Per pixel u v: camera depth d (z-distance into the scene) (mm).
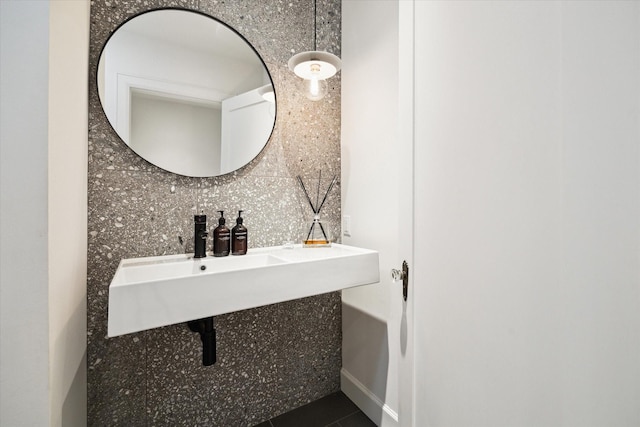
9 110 619
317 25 1679
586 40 580
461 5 846
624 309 527
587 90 577
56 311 701
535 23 666
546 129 645
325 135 1717
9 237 617
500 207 741
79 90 936
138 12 1225
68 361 823
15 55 626
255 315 1496
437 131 935
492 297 761
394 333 1404
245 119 1454
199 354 1342
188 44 1322
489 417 768
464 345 841
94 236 1141
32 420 626
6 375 613
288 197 1591
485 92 779
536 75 664
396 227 1391
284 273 1079
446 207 902
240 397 1451
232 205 1432
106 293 1157
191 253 1329
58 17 721
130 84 1203
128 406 1197
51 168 668
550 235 639
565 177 612
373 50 1518
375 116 1511
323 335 1710
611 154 544
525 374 685
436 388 944
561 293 620
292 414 1569
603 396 554
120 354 1185
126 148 1201
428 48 967
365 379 1587
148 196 1244
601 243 558
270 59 1530
